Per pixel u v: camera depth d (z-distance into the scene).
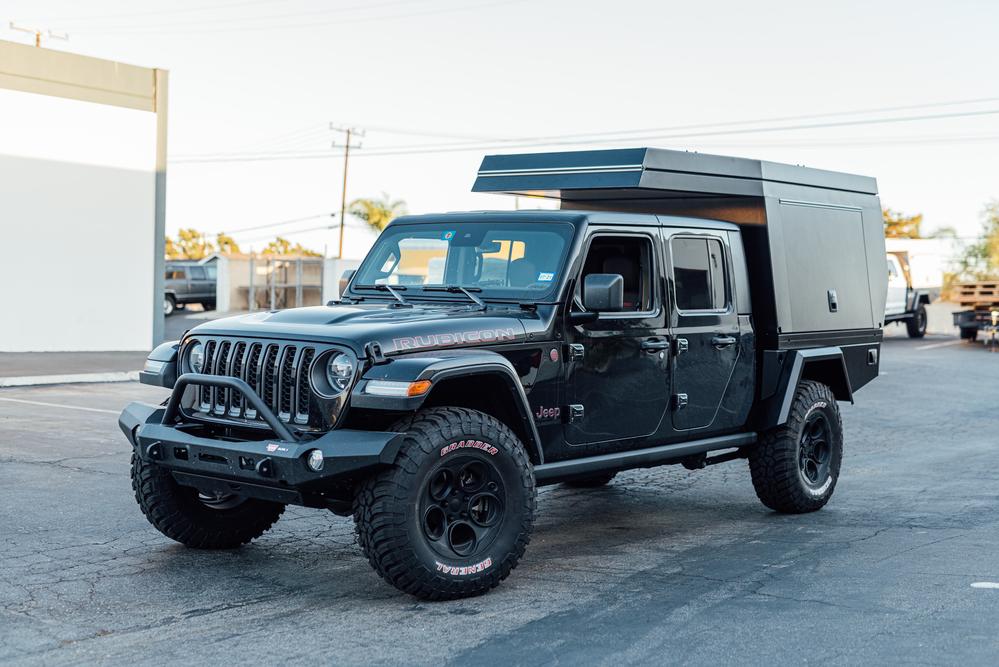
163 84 23.22
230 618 5.22
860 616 5.24
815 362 8.05
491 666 4.55
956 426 13.91
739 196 7.56
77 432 11.18
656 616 5.26
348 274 7.07
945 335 34.16
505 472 5.60
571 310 6.23
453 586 5.43
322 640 4.88
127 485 8.46
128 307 22.98
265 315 6.11
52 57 21.41
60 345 21.94
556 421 6.18
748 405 7.53
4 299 21.08
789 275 7.76
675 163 7.04
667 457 6.91
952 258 56.69
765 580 5.98
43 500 7.87
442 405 5.90
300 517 7.58
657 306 6.77
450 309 6.19
